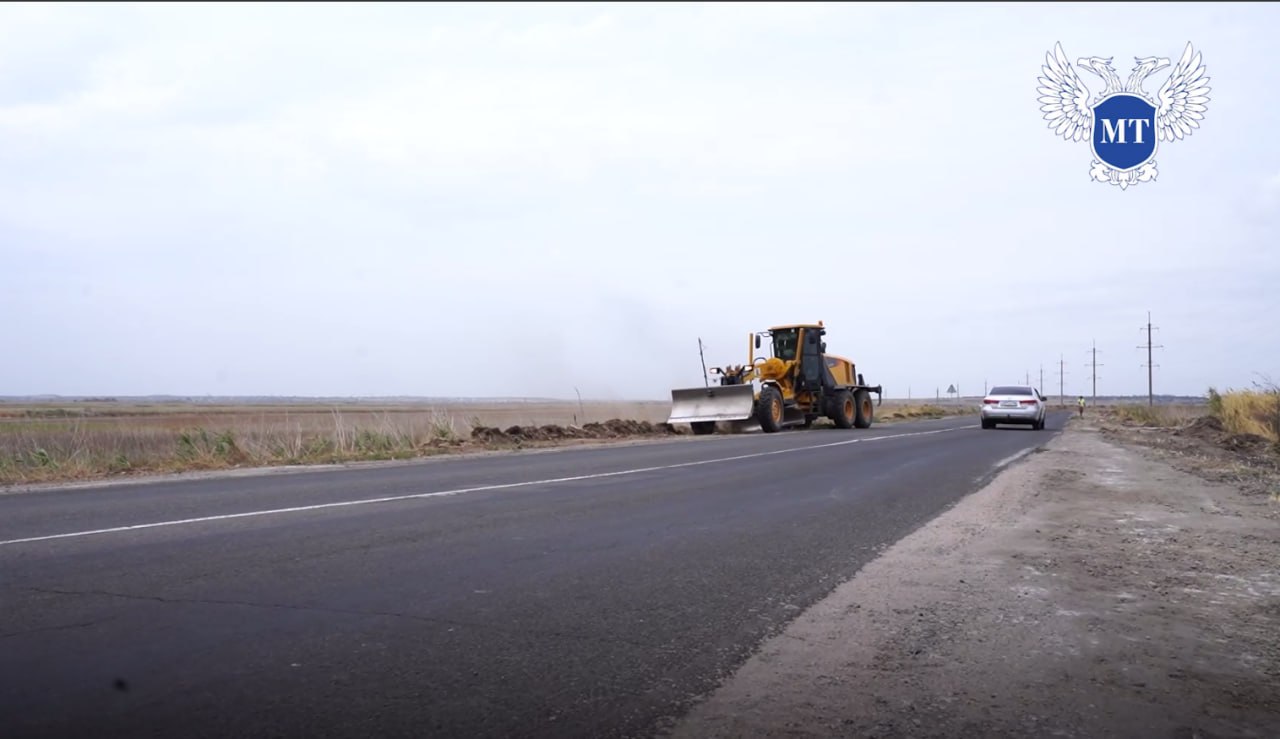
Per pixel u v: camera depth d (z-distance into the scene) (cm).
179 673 494
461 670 507
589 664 521
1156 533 990
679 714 448
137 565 762
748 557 828
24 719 428
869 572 772
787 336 3444
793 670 516
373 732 420
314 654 530
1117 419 5216
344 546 855
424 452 2164
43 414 4862
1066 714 454
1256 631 605
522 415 4756
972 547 895
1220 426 3036
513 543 881
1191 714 455
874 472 1638
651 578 739
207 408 8350
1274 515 1131
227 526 969
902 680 502
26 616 601
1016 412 3566
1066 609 657
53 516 1052
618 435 3003
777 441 2622
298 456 1997
